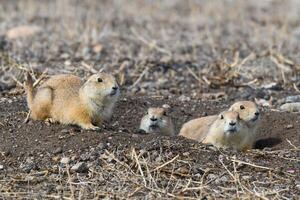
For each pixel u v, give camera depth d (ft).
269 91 54.24
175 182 34.60
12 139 38.09
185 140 38.42
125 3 100.27
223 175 35.27
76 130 38.93
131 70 58.49
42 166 35.81
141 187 33.78
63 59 61.11
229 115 42.42
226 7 96.22
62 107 40.04
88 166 35.58
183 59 63.52
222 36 78.38
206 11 93.61
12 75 52.80
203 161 36.40
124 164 35.55
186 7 98.53
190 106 49.49
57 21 83.71
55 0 99.60
